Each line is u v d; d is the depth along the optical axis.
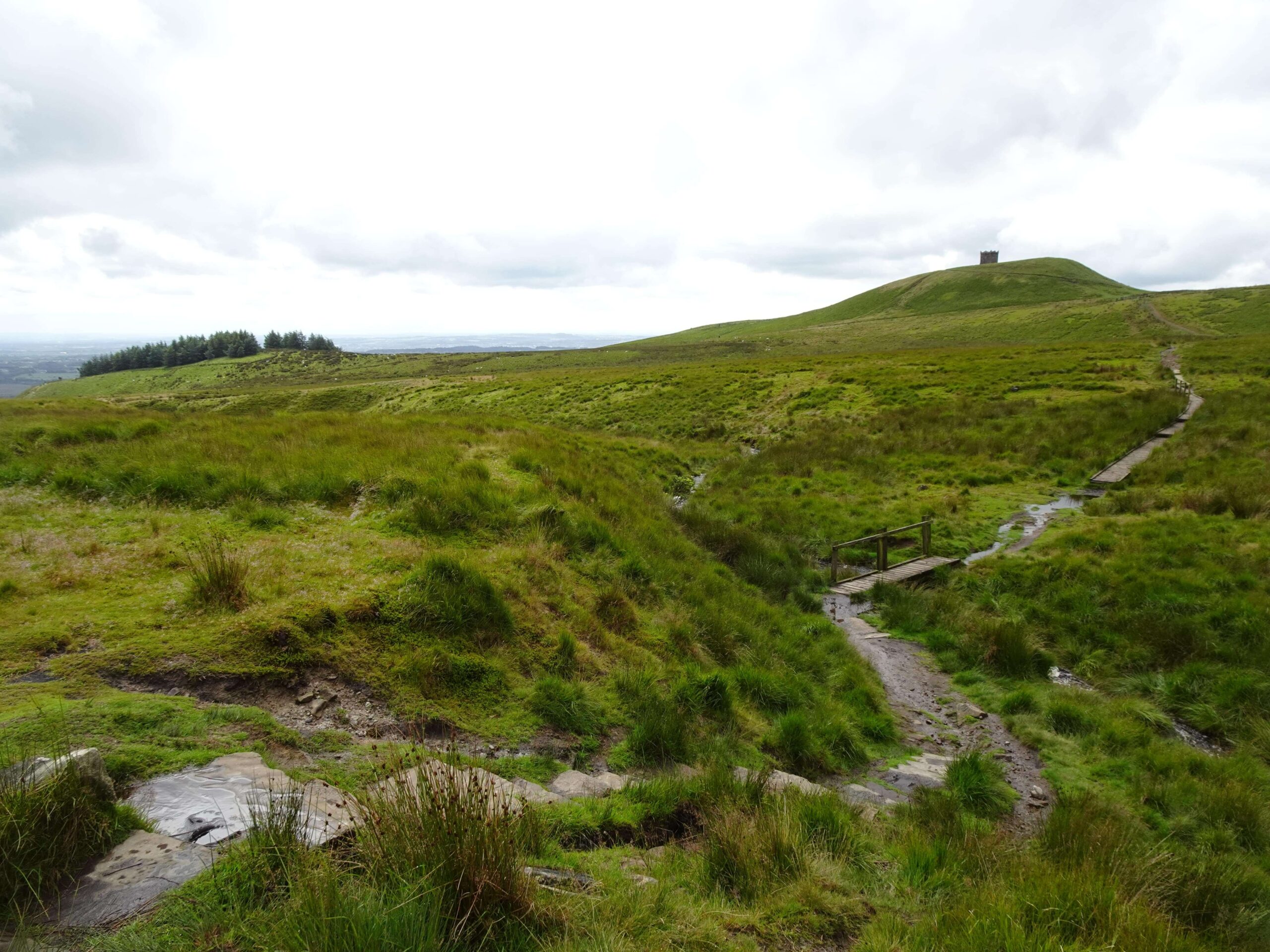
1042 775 7.83
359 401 69.06
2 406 25.34
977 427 27.44
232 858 3.37
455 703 6.50
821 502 19.67
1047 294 161.00
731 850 4.81
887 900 4.59
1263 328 84.00
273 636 6.30
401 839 3.56
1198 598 11.38
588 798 5.49
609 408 43.06
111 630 6.18
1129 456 21.88
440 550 9.24
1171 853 5.82
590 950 3.26
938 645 11.62
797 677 9.46
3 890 2.99
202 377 170.75
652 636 9.23
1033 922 4.17
